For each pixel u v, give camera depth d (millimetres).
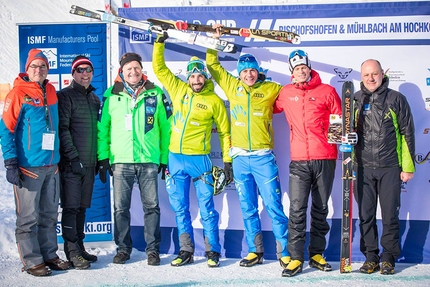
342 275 4023
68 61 4887
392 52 4555
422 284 3750
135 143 4383
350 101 3996
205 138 4434
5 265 4285
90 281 3895
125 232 4465
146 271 4188
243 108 4312
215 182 4414
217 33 4500
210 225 4398
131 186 4465
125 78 4426
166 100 4543
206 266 4363
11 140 3932
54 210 4219
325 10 4602
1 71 11320
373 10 4551
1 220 5027
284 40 4430
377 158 4074
